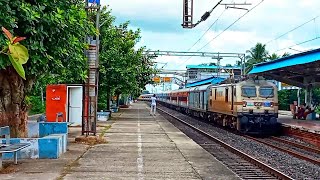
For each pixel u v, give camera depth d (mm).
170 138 18750
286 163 14984
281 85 57562
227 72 63062
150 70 40250
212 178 9789
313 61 21328
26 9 9438
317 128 22812
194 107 41875
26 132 13438
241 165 13555
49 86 23562
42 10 10375
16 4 9336
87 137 16750
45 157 12203
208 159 12625
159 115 39875
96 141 16547
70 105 24828
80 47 13703
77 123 24891
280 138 23703
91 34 13867
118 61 31141
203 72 74812
